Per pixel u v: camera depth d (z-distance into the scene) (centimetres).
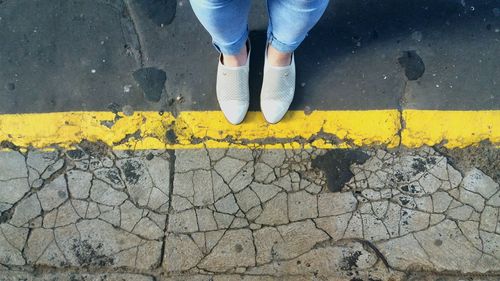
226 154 225
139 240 217
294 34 179
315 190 220
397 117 227
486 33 235
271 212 218
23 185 223
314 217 217
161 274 213
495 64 232
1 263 216
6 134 229
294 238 215
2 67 237
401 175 220
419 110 227
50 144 228
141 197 221
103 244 217
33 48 238
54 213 220
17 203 221
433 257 211
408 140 224
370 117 227
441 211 216
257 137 226
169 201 220
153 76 235
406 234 214
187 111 231
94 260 215
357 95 230
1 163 226
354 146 224
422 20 237
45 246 217
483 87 229
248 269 212
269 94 219
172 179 223
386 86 230
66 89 234
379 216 216
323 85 231
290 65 215
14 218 220
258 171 222
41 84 235
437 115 226
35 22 240
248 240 215
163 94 233
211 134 227
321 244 214
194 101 232
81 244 217
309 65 233
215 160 224
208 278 212
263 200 219
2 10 241
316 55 235
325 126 227
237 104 221
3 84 235
